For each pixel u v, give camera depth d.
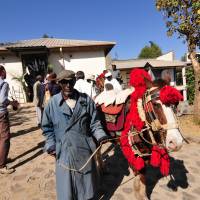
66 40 23.06
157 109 3.51
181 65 23.53
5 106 5.92
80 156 3.65
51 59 20.17
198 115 9.15
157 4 8.66
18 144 8.36
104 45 19.98
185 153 6.55
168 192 4.88
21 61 19.89
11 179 5.73
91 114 3.78
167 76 3.85
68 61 20.27
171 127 3.38
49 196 4.98
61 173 3.64
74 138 3.63
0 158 6.00
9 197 5.03
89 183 3.73
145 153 3.96
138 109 3.80
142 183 4.21
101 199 4.76
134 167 4.06
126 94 4.70
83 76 8.02
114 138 4.38
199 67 9.13
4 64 19.83
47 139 3.82
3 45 20.92
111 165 6.08
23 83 19.44
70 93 3.57
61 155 3.66
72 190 3.64
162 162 3.84
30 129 10.51
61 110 3.59
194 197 4.71
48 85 8.04
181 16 8.58
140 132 3.79
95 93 7.91
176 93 3.38
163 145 3.55
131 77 3.98
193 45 9.10
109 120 4.63
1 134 5.97
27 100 19.58
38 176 5.80
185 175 5.47
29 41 22.94
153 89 3.74
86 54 20.34
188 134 7.89
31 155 7.12
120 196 4.82
